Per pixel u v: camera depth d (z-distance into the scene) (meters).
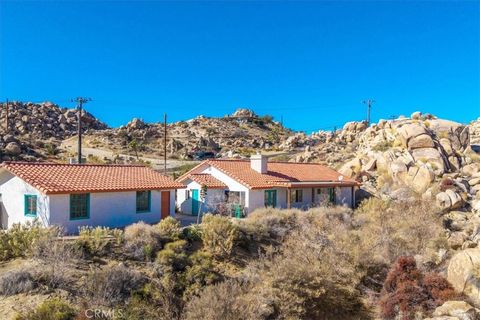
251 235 26.02
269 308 17.91
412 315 18.92
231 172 34.56
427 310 19.02
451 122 53.09
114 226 26.34
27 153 74.62
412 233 28.88
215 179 35.12
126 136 107.44
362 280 22.89
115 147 94.56
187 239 23.89
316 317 19.25
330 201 39.53
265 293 18.73
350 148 65.44
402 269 21.67
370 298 21.59
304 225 28.53
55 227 21.48
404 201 37.00
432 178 41.53
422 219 31.73
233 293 16.91
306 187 36.72
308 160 63.44
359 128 81.44
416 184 41.78
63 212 23.86
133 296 16.84
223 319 15.55
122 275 17.67
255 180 34.28
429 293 20.08
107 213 26.05
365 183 44.75
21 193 25.02
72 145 96.62
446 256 25.59
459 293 19.84
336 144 78.19
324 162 58.47
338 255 23.73
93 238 20.48
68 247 19.25
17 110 128.75
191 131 126.69
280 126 163.38
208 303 15.98
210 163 35.94
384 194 41.88
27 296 15.67
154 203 29.08
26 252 18.98
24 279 16.41
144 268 19.91
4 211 25.97
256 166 37.00
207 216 26.70
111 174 28.91
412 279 21.02
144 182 28.98
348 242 25.94
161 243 22.50
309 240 25.41
